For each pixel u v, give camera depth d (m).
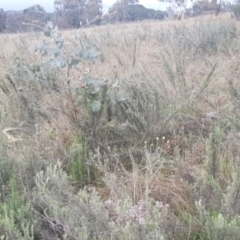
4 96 4.43
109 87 3.82
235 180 2.32
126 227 2.03
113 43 8.09
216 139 2.75
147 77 4.21
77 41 6.84
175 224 2.31
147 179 2.79
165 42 7.96
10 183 2.68
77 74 4.83
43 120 3.88
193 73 5.27
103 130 3.64
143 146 3.58
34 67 4.43
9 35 10.55
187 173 2.77
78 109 3.84
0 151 3.06
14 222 2.28
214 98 4.34
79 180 3.15
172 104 4.09
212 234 2.13
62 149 3.39
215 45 7.36
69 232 2.10
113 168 3.28
